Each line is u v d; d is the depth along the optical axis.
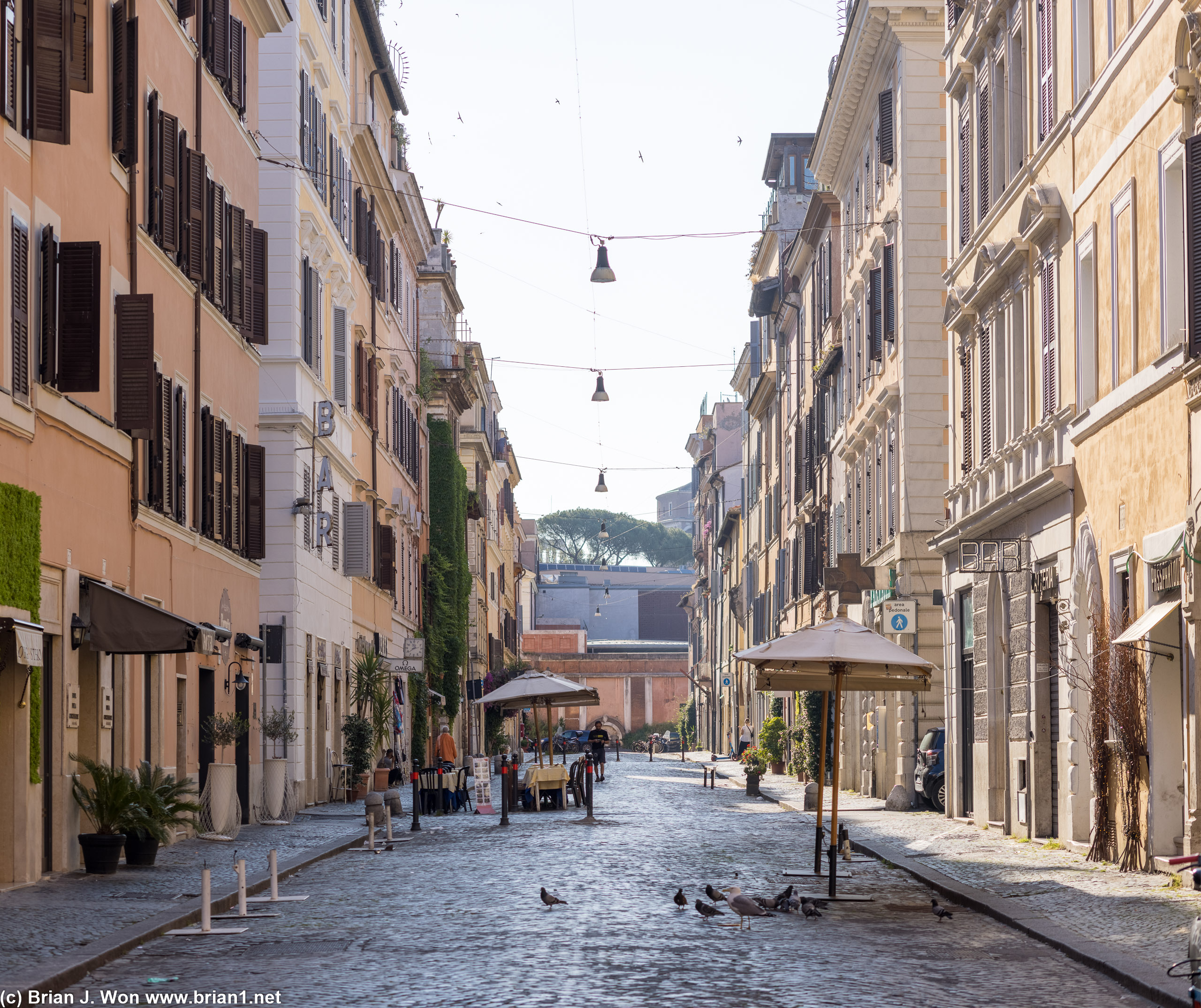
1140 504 19.70
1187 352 17.23
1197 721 17.58
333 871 20.89
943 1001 10.68
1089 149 22.11
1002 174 27.70
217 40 27.05
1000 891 17.30
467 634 68.50
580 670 120.62
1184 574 17.73
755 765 44.59
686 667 121.00
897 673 18.88
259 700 31.14
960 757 30.55
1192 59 17.56
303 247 35.72
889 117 36.97
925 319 35.25
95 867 19.02
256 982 11.50
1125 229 20.36
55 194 18.97
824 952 13.08
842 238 45.56
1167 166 18.67
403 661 42.16
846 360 44.59
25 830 17.83
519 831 29.08
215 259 26.94
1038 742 24.84
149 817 19.47
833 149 44.69
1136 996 10.98
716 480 95.81
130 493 22.23
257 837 26.11
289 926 14.79
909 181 35.41
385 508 48.00
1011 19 26.67
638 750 114.62
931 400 35.19
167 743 24.38
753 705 73.31
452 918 15.37
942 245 35.34
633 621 149.75
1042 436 24.47
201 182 25.61
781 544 63.31
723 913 15.60
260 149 34.44
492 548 88.44
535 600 142.25
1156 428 19.06
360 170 44.22
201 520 26.42
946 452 35.12
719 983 11.34
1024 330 25.77
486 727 81.50
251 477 29.84
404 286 53.91
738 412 98.75
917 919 15.52
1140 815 19.53
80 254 18.67
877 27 36.34
